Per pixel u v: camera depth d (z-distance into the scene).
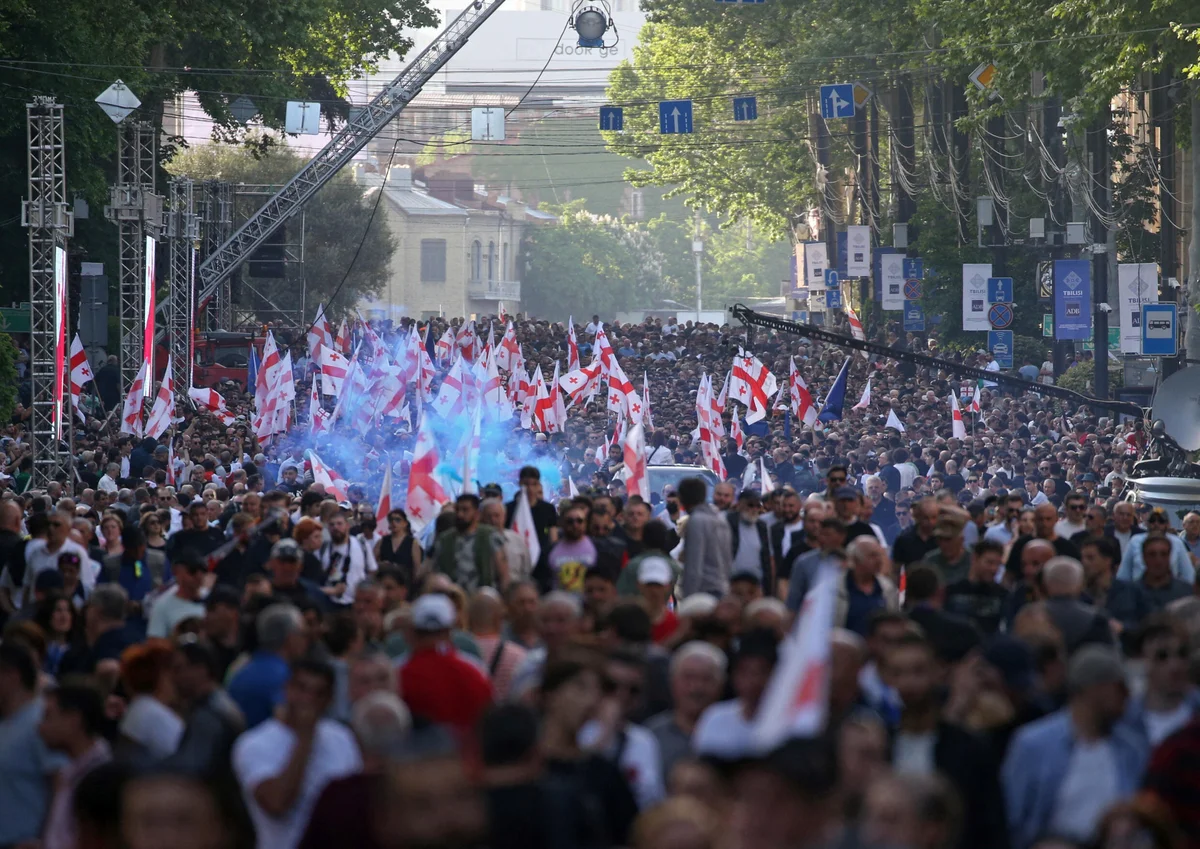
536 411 99.00
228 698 24.06
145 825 14.90
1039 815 21.08
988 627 34.19
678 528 45.56
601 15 141.25
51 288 89.50
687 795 16.84
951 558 37.47
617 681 21.08
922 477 75.19
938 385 132.50
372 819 17.98
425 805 13.77
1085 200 132.25
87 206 135.88
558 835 17.56
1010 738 22.53
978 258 161.62
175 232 136.62
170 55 159.38
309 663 21.36
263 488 78.56
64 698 22.55
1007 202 152.12
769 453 93.88
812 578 35.12
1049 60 114.25
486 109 132.25
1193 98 110.50
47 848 21.78
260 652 25.73
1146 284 119.94
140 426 90.56
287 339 177.25
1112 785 20.89
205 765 20.80
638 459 51.50
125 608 31.12
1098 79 108.31
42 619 32.03
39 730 22.77
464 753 21.62
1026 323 163.00
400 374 103.00
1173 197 143.75
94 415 116.75
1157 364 124.06
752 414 93.06
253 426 102.62
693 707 22.06
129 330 113.50
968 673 22.80
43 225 85.38
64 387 88.44
